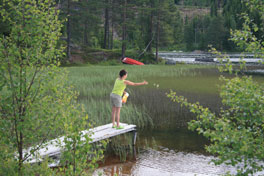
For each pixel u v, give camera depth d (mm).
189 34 104938
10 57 3053
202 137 7348
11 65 3080
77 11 38500
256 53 3477
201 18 116625
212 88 15531
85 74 20984
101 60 41188
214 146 3121
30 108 3160
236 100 3207
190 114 9836
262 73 24750
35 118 3172
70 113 3227
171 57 61875
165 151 6293
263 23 3574
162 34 50156
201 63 43031
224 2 136625
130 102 11625
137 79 19859
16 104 3146
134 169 5238
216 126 3010
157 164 5484
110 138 7133
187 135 7535
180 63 43688
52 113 3203
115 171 5125
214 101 11750
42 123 3223
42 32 3188
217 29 85875
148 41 50625
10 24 3184
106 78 19016
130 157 5883
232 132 2941
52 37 3217
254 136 3293
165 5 46281
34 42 3127
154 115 9703
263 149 2914
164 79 20016
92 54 41812
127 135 7492
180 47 105375
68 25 37500
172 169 5215
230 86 3229
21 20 3156
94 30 50594
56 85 3285
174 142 6941
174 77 21359
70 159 3029
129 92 14000
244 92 3104
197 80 19422
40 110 3193
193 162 5594
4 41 3115
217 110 10039
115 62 40375
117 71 23656
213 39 86562
